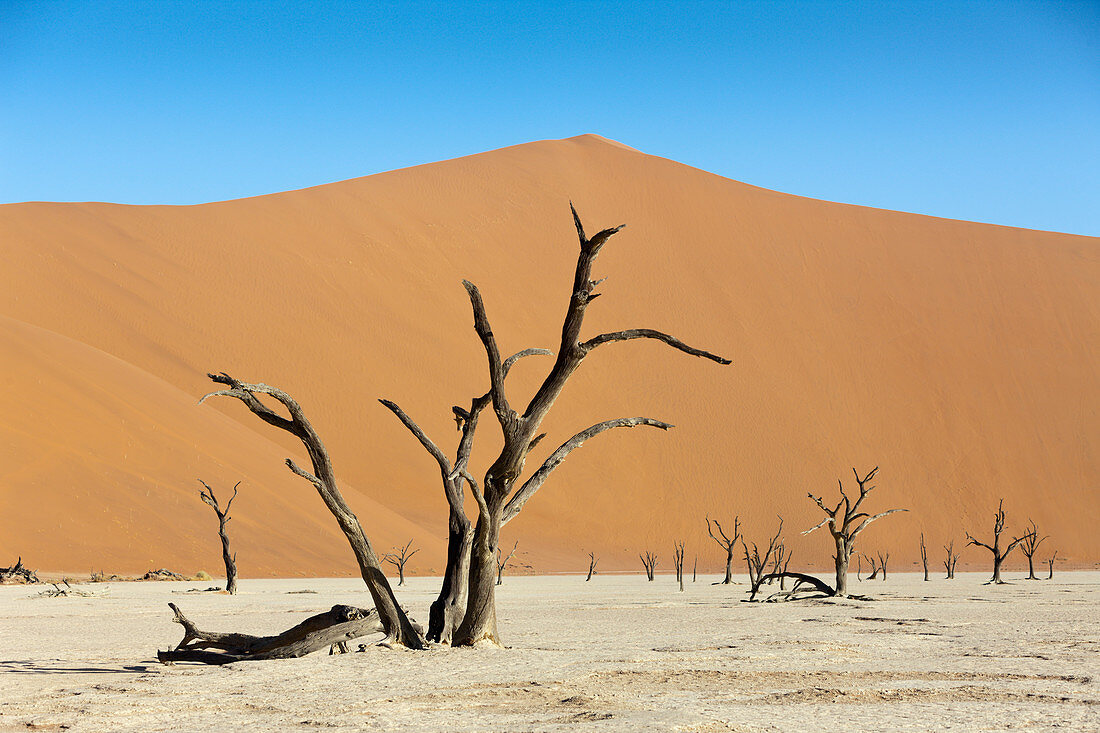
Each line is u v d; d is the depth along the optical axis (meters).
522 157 134.38
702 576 70.25
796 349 103.00
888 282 113.06
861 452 93.12
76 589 42.47
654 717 9.92
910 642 17.80
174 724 9.90
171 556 53.75
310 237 106.38
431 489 81.19
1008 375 101.62
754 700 11.08
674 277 111.19
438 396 90.56
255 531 58.47
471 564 16.30
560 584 54.22
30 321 84.25
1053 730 9.24
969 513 89.00
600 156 136.25
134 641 19.78
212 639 15.36
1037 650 16.39
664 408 94.88
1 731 9.66
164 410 66.56
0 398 60.06
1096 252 121.62
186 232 102.88
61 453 58.03
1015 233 124.12
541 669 13.65
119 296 90.69
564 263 112.06
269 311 94.38
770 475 90.12
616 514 84.62
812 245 118.50
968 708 10.49
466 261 108.38
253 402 15.20
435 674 13.20
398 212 114.06
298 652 15.27
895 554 84.12
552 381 15.73
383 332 95.88
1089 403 99.50
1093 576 64.88
